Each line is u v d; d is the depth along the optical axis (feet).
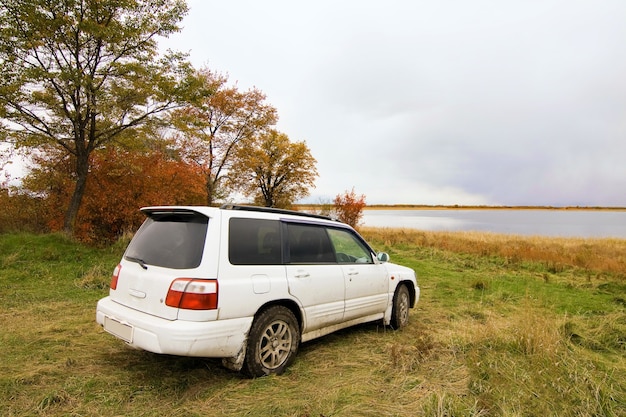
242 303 10.75
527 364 11.76
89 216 42.29
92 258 31.01
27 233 36.86
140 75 41.52
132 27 38.99
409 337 16.22
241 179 98.99
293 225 13.60
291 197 123.85
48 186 47.65
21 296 20.80
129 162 41.86
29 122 37.45
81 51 39.52
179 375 11.32
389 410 9.30
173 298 9.98
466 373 11.33
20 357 12.32
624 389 10.86
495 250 57.52
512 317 19.16
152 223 12.37
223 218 11.24
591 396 9.95
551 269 42.80
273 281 11.78
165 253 11.03
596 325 18.49
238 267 10.98
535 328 14.05
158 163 47.42
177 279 10.12
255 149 101.60
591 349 15.03
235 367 10.84
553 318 18.53
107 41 38.52
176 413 9.19
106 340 14.26
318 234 14.55
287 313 12.14
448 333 15.51
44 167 47.67
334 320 14.15
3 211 43.50
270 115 95.45
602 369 12.21
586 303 25.41
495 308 22.59
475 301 24.47
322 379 11.44
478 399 9.55
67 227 38.70
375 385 10.88
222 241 10.83
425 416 8.88
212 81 85.97
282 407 9.47
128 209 42.19
